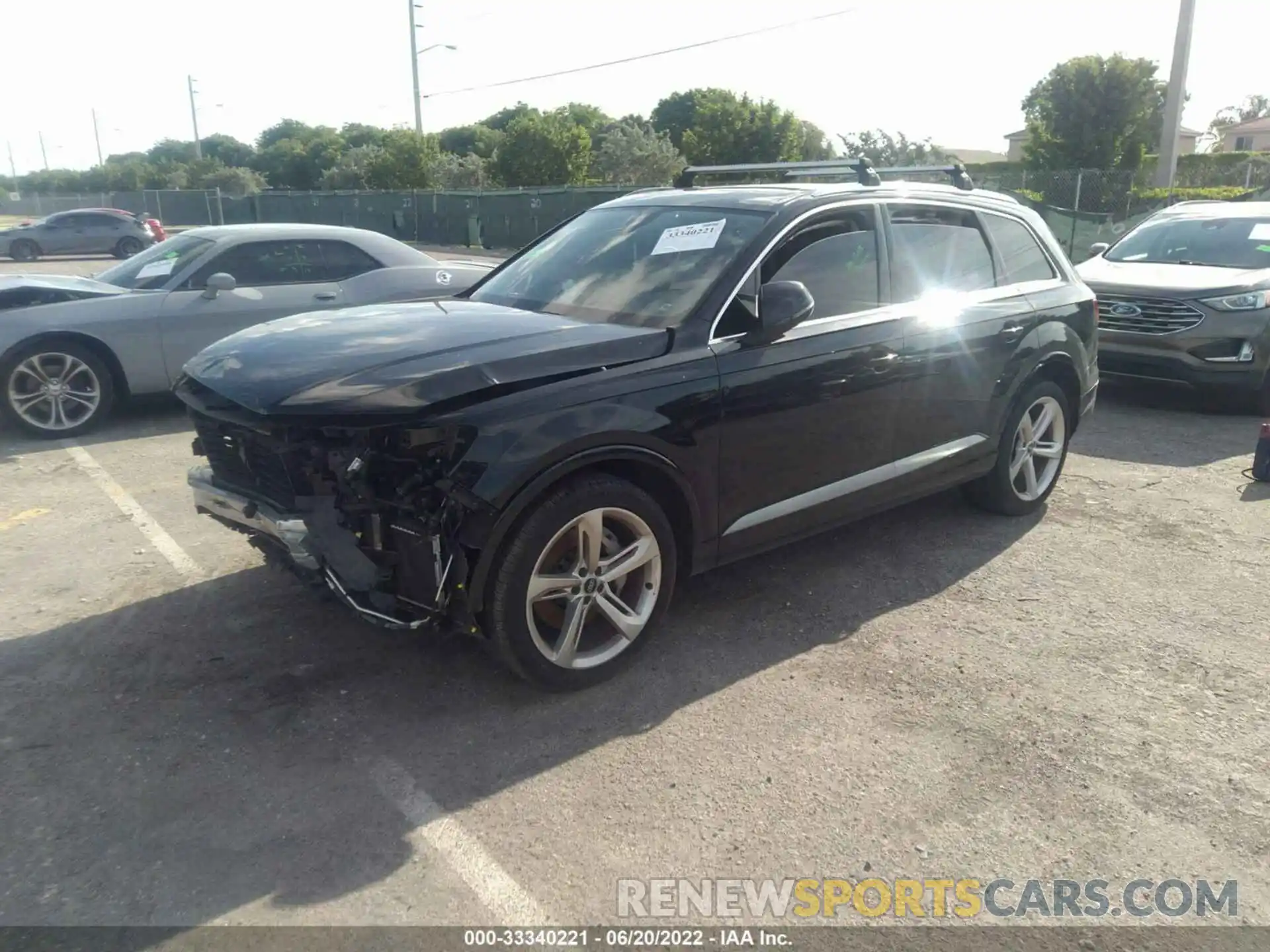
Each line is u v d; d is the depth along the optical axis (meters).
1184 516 5.85
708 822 3.04
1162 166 20.05
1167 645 4.23
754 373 4.04
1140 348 8.52
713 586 4.79
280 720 3.57
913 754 3.41
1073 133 38.38
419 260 8.88
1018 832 3.02
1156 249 9.71
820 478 4.45
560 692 3.76
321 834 2.96
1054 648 4.19
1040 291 5.55
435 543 3.35
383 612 3.44
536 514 3.47
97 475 6.48
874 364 4.51
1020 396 5.46
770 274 4.25
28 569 4.89
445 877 2.80
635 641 3.91
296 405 3.37
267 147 88.69
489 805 3.11
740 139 45.12
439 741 3.45
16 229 30.02
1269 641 4.27
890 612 4.52
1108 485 6.45
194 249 8.16
